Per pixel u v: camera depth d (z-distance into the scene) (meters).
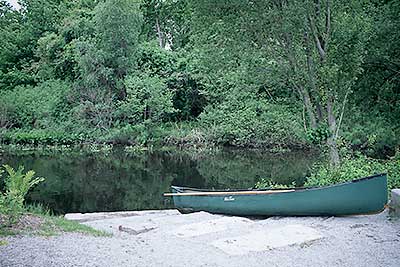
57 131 28.91
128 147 27.22
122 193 15.23
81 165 21.52
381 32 13.12
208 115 27.80
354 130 14.98
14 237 6.11
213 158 23.48
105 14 29.97
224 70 14.56
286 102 24.58
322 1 11.84
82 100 29.17
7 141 28.67
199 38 13.79
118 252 5.67
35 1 38.28
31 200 13.96
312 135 12.06
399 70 13.99
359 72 11.60
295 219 8.23
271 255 5.70
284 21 11.71
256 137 25.48
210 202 9.41
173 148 26.98
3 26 39.53
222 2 12.39
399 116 14.34
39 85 34.03
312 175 10.93
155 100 28.27
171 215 9.55
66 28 33.72
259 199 8.75
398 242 6.27
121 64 29.92
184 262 5.37
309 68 12.11
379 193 7.76
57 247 5.72
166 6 40.16
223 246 6.10
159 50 31.95
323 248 6.02
